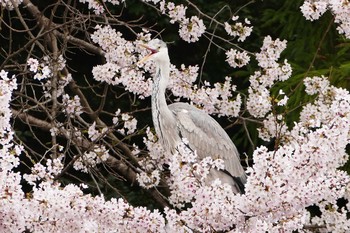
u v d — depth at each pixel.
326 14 17.02
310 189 9.26
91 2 13.43
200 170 9.29
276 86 16.25
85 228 9.68
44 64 13.24
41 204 9.33
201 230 9.54
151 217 9.94
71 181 17.69
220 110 13.75
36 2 18.80
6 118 8.95
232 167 13.08
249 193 9.02
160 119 12.97
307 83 13.48
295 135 12.69
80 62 19.11
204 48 19.72
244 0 19.77
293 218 9.63
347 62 16.03
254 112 13.64
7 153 8.97
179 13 13.62
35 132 17.92
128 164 13.68
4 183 8.84
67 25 13.94
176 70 13.61
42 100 16.84
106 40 13.30
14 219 8.96
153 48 12.91
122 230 9.96
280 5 19.69
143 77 13.20
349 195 11.25
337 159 9.52
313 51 17.19
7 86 8.91
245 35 13.80
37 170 10.57
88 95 18.66
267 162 8.94
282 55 17.42
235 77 19.53
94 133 13.15
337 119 9.15
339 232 11.41
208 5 19.50
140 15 19.06
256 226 9.23
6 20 18.42
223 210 9.28
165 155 13.16
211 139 13.06
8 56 12.28
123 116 13.20
